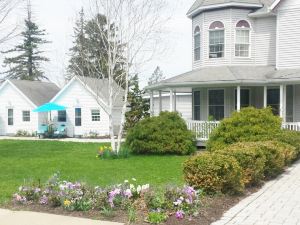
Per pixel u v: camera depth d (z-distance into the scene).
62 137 36.69
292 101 22.77
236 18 24.08
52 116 38.34
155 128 20.59
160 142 20.41
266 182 12.16
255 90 23.97
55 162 17.50
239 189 10.04
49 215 8.12
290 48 22.36
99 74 27.02
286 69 22.38
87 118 36.88
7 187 11.45
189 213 7.91
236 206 8.99
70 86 37.34
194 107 25.62
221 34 24.28
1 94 41.00
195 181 9.54
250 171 10.76
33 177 13.27
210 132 20.81
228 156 10.10
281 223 7.61
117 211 8.20
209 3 24.36
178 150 20.30
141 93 32.91
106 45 22.80
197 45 25.69
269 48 23.91
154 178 12.79
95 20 22.91
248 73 22.39
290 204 9.20
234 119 18.00
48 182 9.49
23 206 8.88
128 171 14.49
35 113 39.69
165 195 8.22
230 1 23.78
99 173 14.03
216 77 21.86
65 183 9.35
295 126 20.52
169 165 16.19
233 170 9.68
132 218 7.59
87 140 32.06
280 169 13.58
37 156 20.22
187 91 31.22
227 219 7.88
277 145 13.88
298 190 10.85
